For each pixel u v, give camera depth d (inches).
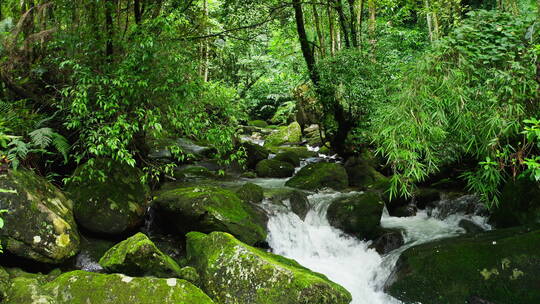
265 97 693.9
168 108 172.7
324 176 261.7
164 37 173.6
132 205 175.9
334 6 282.8
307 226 200.4
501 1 175.8
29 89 184.2
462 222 191.5
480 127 97.1
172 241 178.4
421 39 363.6
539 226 145.9
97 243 160.7
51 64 183.6
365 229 188.5
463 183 218.4
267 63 609.9
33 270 134.5
